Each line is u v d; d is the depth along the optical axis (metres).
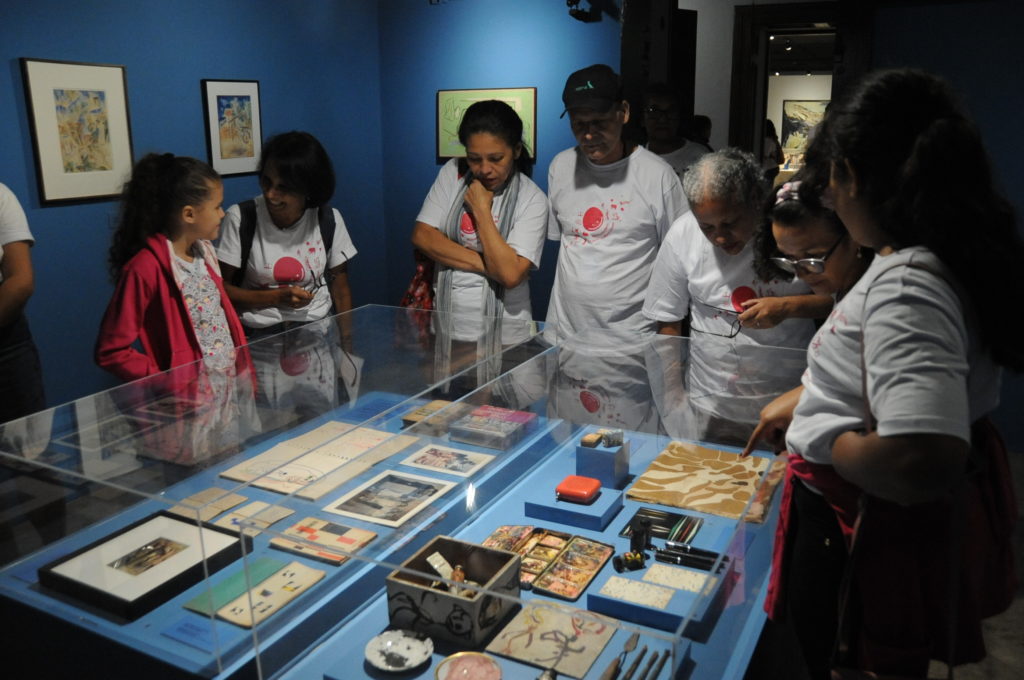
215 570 1.68
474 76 5.08
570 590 1.63
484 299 3.12
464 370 2.32
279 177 2.93
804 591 1.28
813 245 1.41
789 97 4.14
